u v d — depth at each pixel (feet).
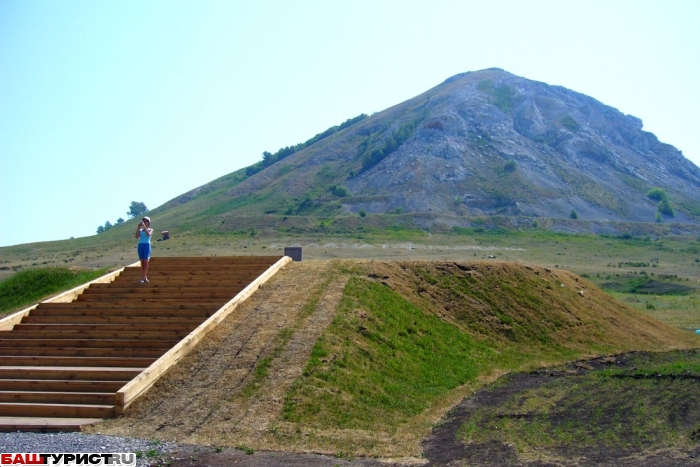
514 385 56.59
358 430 39.63
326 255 208.44
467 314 71.72
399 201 369.71
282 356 47.78
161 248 253.24
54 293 82.38
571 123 527.81
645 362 70.44
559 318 78.69
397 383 49.75
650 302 138.62
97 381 43.98
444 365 57.52
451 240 269.44
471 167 429.79
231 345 49.67
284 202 410.11
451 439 39.19
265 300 59.88
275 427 38.09
